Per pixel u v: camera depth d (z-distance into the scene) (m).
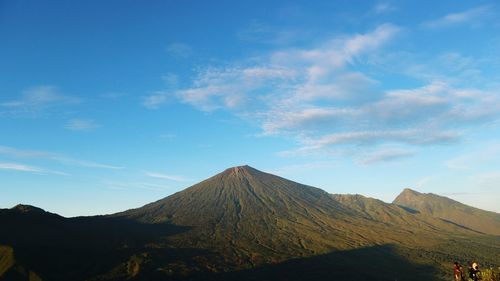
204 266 180.00
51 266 156.50
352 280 169.88
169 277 158.88
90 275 156.12
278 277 168.62
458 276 46.00
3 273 142.12
